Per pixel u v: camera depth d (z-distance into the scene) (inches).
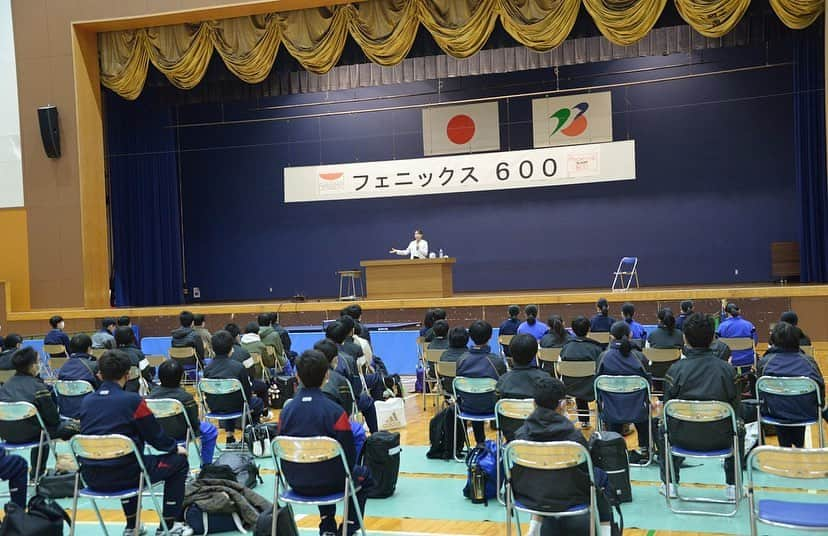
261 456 289.0
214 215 873.5
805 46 668.1
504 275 805.2
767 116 729.6
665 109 756.6
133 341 334.0
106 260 681.0
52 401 239.6
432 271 618.2
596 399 246.8
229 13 634.2
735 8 554.6
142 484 180.2
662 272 761.0
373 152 827.4
